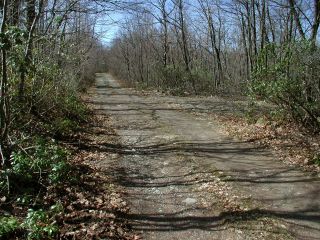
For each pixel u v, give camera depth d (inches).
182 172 329.4
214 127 514.0
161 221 238.5
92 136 454.6
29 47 362.3
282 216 240.1
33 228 195.8
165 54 1273.4
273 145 401.4
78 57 584.7
